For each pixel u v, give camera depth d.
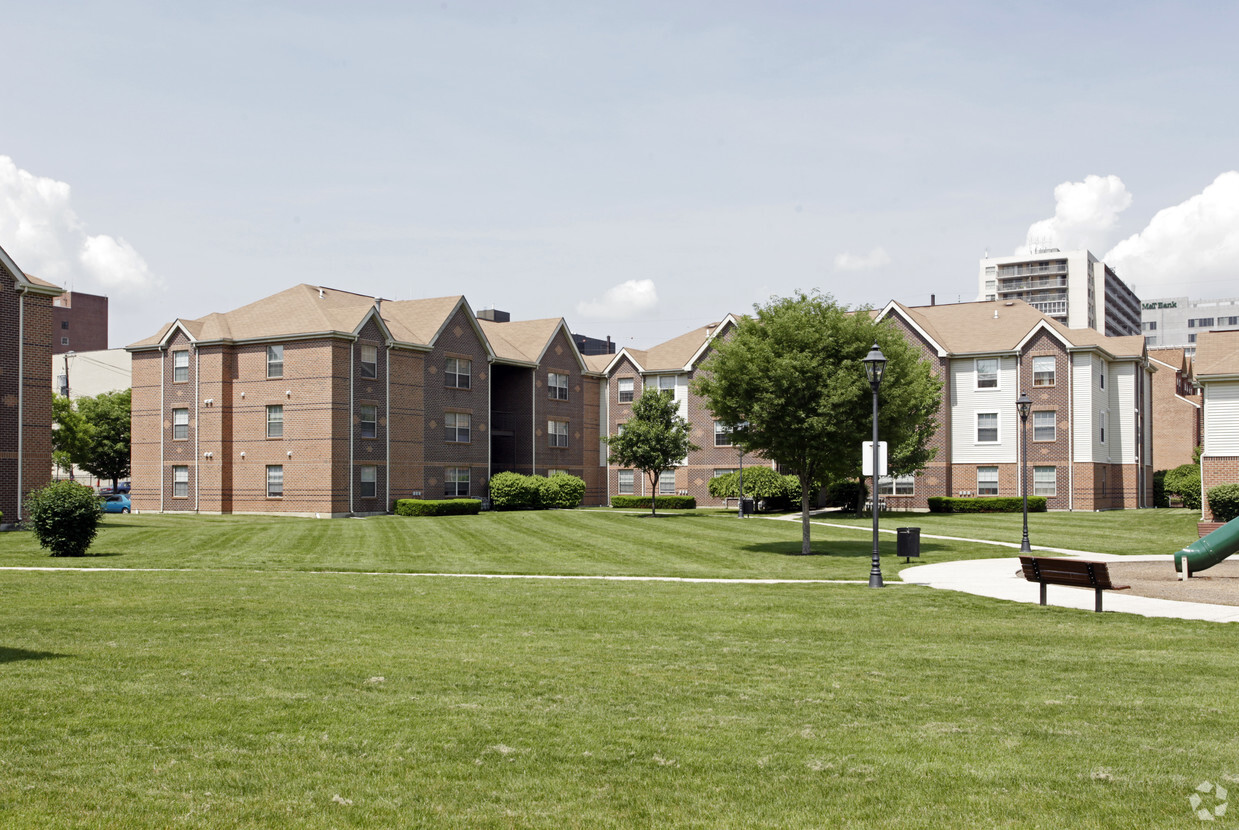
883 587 20.70
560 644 13.18
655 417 50.41
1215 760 7.68
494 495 55.75
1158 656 12.46
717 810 6.57
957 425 55.28
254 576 21.80
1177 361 68.12
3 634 13.41
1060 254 167.25
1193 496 48.75
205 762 7.53
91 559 25.66
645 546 31.53
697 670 11.36
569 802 6.73
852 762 7.65
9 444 36.41
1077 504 52.34
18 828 6.09
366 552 28.91
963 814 6.46
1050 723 8.89
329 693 9.90
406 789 6.98
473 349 56.12
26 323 37.16
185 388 50.72
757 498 54.25
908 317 55.66
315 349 47.44
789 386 28.81
